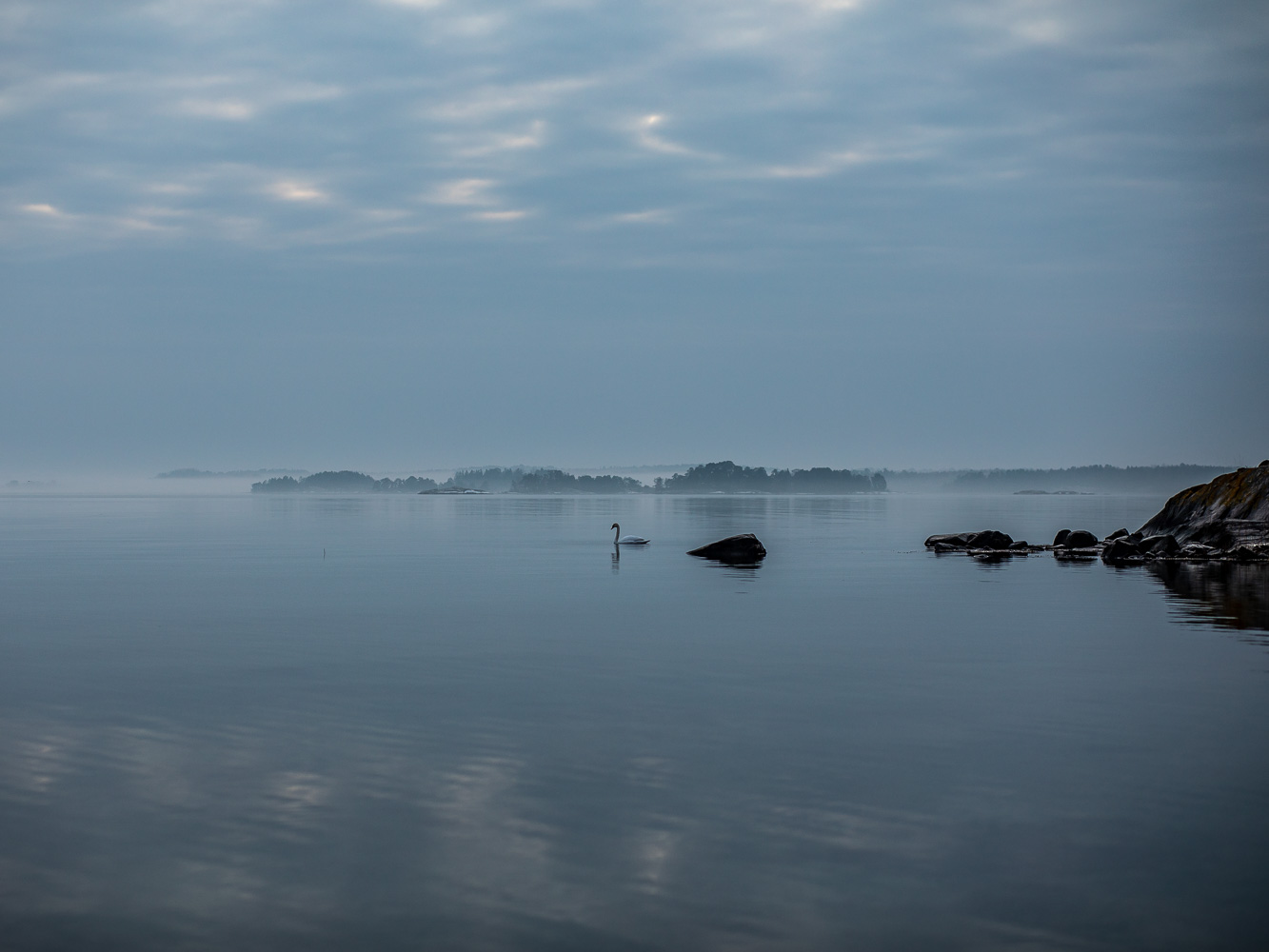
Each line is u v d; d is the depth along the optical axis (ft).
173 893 27.32
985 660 60.64
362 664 59.11
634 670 57.16
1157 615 81.46
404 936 25.02
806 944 24.48
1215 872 28.37
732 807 33.50
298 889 27.53
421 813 33.06
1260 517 144.05
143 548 174.19
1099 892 27.17
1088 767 37.86
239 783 36.14
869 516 382.63
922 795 34.73
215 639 69.21
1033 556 154.40
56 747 40.86
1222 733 42.78
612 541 201.36
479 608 86.94
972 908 26.30
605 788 35.50
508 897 27.04
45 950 24.40
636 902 26.66
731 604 90.63
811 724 44.50
